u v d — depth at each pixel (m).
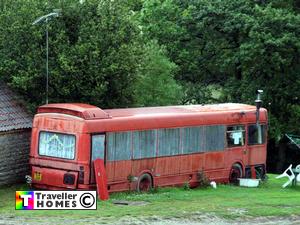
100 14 31.09
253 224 22.14
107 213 22.16
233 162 31.77
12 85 29.23
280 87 45.25
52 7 30.30
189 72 47.88
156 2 46.97
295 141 43.12
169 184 28.52
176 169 28.72
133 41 32.03
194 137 29.48
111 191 26.12
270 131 45.34
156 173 27.88
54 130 25.83
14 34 29.55
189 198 26.02
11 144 27.27
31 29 29.33
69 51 29.55
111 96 31.77
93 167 25.28
